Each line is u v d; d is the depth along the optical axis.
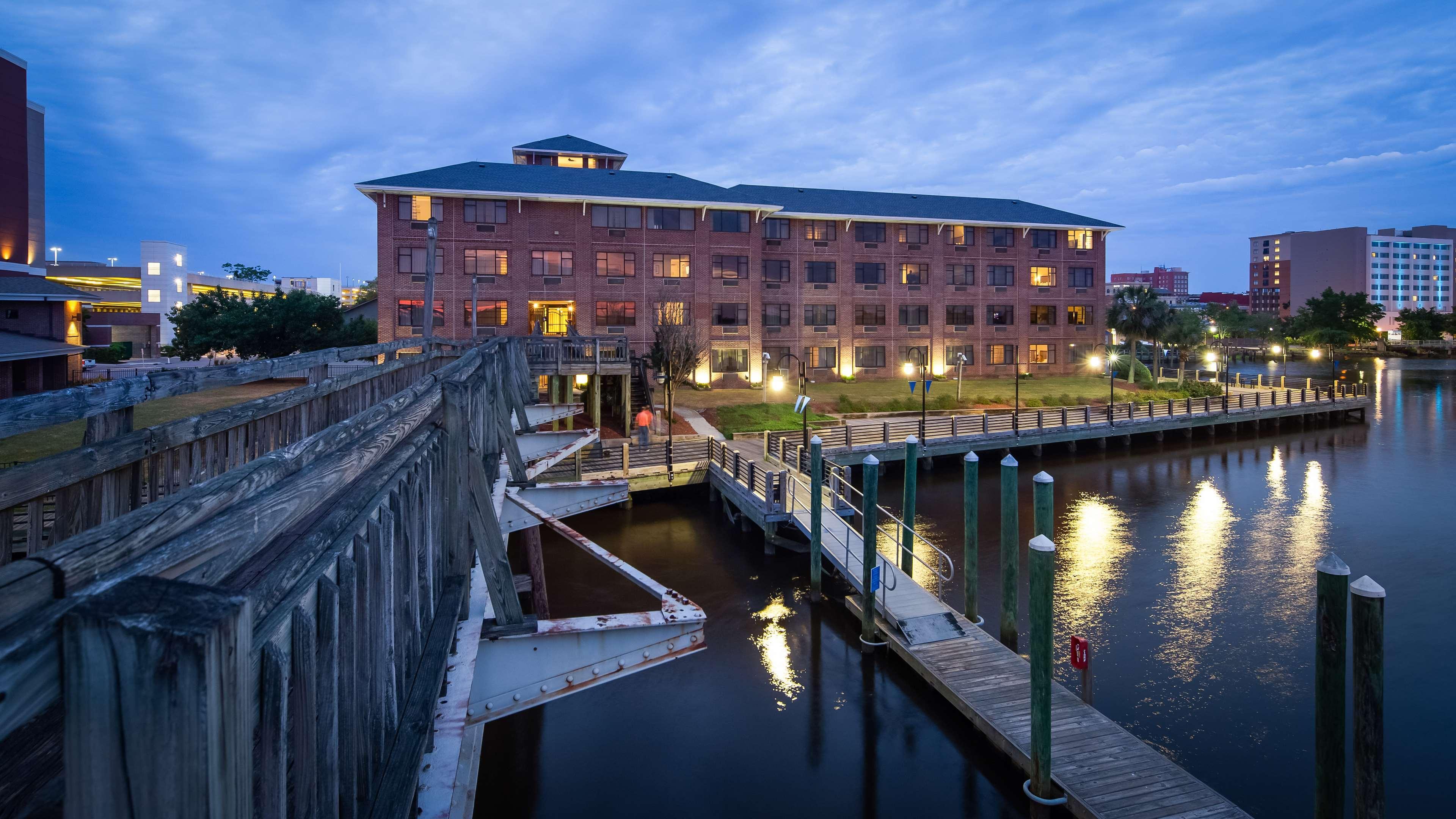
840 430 36.28
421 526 4.32
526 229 45.84
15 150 41.66
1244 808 11.07
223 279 78.62
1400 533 25.08
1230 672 15.17
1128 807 10.05
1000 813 11.02
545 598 15.44
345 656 2.66
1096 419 41.62
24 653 0.96
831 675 15.16
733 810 11.20
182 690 1.07
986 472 34.91
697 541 24.25
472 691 5.96
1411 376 86.88
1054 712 12.38
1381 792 7.85
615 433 34.00
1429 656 15.95
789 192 57.59
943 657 14.60
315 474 2.32
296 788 2.10
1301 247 170.12
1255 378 72.56
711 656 16.06
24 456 15.72
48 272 73.19
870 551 15.94
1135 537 24.77
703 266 49.19
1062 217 62.09
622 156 58.22
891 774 11.97
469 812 8.77
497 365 11.16
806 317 54.78
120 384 4.55
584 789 11.71
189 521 1.60
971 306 58.75
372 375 10.05
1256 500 29.73
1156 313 56.62
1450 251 169.12
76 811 1.08
